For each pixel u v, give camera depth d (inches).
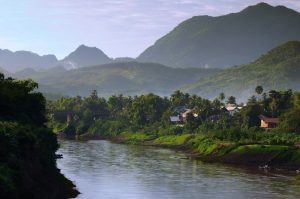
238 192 3481.8
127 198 3125.0
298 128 7416.3
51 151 3356.3
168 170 4638.3
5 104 3890.3
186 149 7244.1
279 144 6077.8
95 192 3282.5
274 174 4699.8
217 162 5654.5
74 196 3093.0
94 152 6373.0
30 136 2842.0
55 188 3004.4
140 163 5167.3
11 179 2269.9
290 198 3299.7
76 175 4057.6
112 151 6673.2
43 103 4503.0
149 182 3816.4
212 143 6604.3
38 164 2962.6
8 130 2783.0
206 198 3216.0
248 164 5462.6
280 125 7711.6
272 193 3476.9
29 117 4202.8
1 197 2105.1
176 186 3663.9
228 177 4296.3
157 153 6579.7
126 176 4111.7
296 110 7741.1
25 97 4210.1
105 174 4183.1
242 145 6008.9
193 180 4010.8
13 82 4473.4
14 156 2513.5
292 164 5319.9
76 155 5807.1
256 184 3905.0
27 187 2456.9
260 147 5718.5
